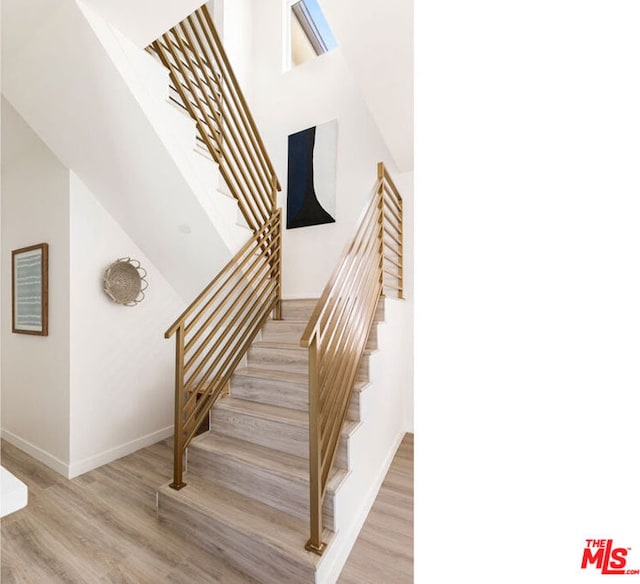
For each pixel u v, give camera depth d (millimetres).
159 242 2826
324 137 3955
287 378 2252
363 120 3762
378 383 2326
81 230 2564
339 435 1754
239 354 2547
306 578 1394
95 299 2637
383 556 1634
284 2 4441
